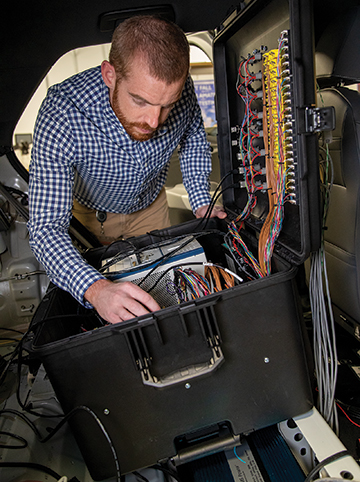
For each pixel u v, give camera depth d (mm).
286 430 952
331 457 781
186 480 930
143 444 845
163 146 1235
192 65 3365
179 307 770
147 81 813
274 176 998
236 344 821
